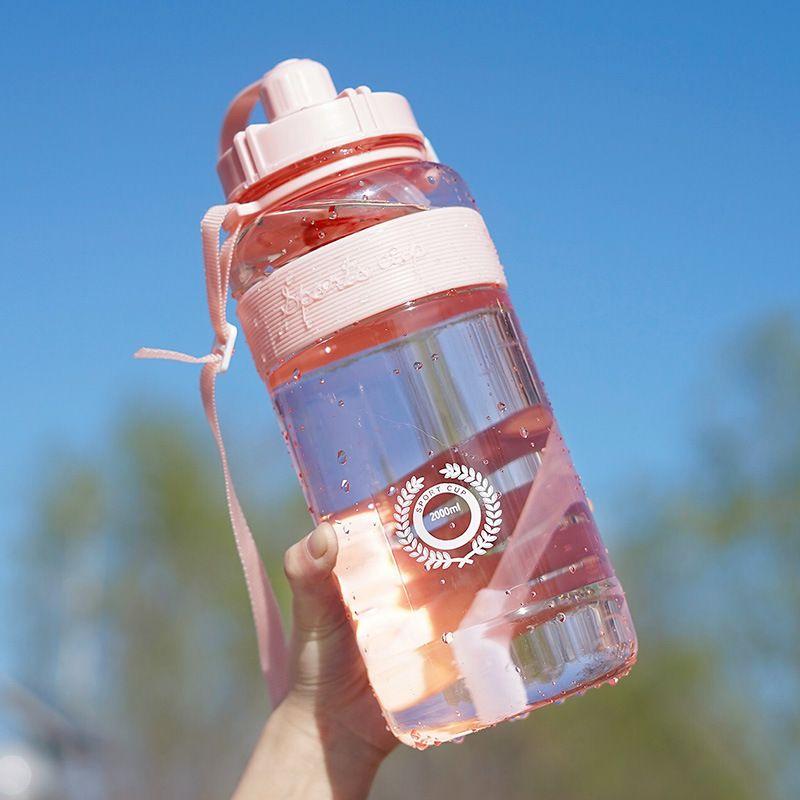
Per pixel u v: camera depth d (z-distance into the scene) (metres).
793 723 7.92
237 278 0.78
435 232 0.74
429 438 0.72
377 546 0.73
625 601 0.76
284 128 0.75
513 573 0.72
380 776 7.50
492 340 0.74
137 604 8.48
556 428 0.76
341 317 0.72
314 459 0.74
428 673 0.72
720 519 8.27
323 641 0.84
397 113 0.76
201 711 8.14
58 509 8.77
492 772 7.70
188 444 8.82
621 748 7.90
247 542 0.84
